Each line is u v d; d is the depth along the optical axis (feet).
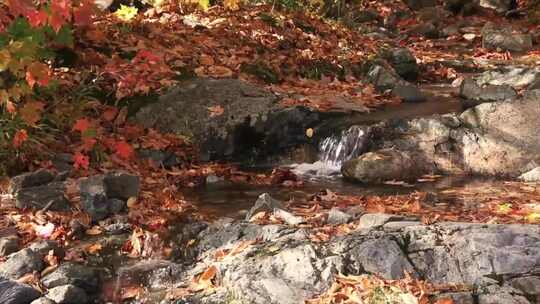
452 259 16.38
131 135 28.30
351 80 36.22
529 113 28.09
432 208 22.29
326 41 40.68
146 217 21.97
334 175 27.81
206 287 16.89
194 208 23.18
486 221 20.15
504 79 35.35
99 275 18.30
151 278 17.97
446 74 41.01
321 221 20.15
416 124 28.73
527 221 20.25
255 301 15.64
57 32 25.02
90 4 26.55
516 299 15.07
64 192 22.50
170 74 31.53
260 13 40.16
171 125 29.37
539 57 47.11
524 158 27.37
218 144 29.40
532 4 66.64
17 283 16.84
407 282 15.66
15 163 24.36
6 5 23.81
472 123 28.48
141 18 36.45
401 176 26.63
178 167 27.94
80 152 25.86
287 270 16.43
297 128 29.94
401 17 62.18
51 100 27.61
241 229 19.35
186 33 35.27
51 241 19.58
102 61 31.01
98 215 21.70
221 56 34.22
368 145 28.58
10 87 24.88
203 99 30.27
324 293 15.56
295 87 33.71
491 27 57.16
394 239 16.97
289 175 26.94
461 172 27.81
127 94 29.89
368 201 23.16
